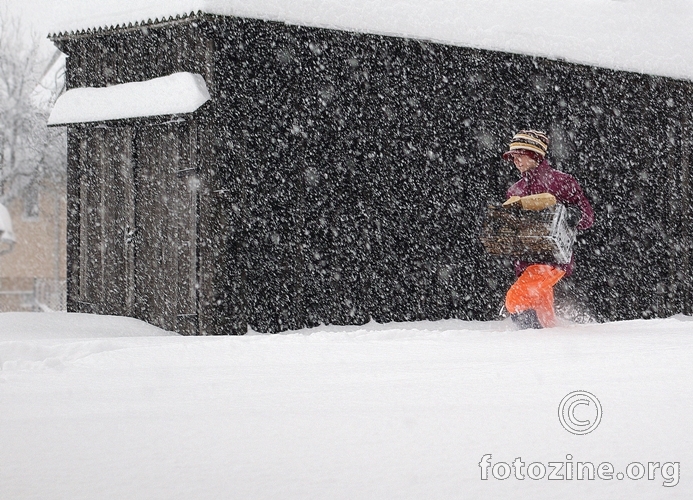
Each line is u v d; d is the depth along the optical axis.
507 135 17.94
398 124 16.75
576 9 19.16
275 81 15.61
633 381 5.71
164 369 7.03
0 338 14.38
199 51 15.38
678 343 7.98
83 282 17.48
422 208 17.00
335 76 16.12
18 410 5.20
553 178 10.92
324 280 16.03
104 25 16.45
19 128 47.44
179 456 3.91
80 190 17.48
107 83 17.11
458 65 17.38
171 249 15.96
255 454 3.92
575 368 6.39
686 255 20.45
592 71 18.91
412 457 3.81
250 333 15.36
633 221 19.81
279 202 15.63
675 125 20.27
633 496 3.17
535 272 10.67
